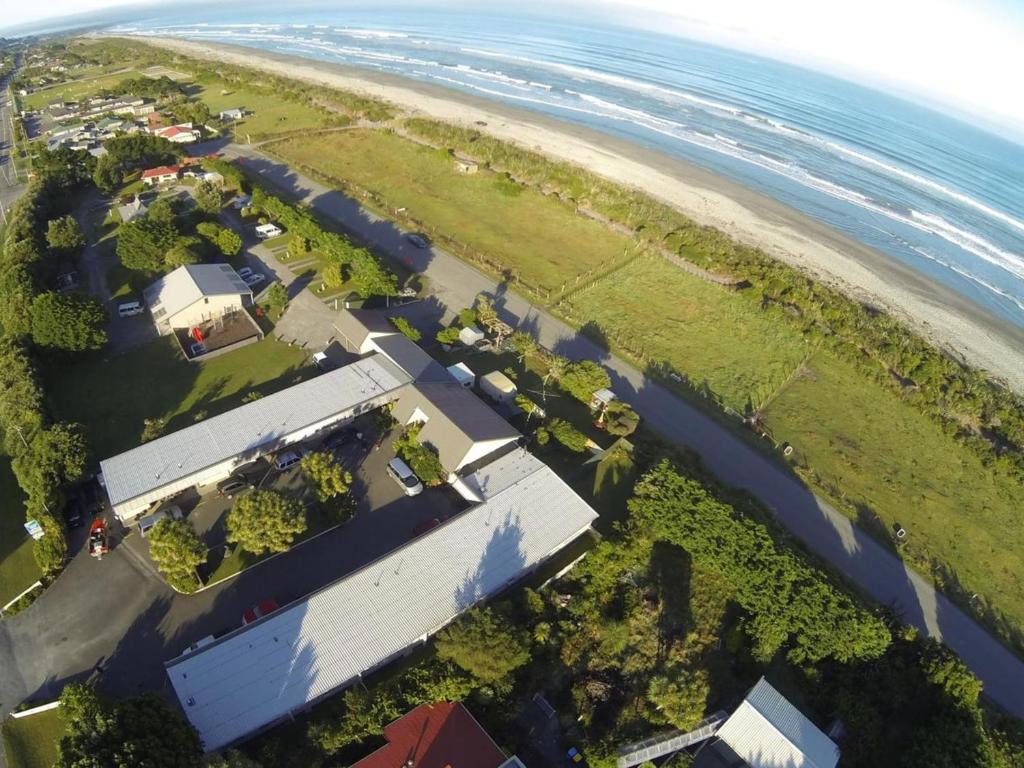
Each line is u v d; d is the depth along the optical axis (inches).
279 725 1630.2
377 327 2967.5
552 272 3907.5
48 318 2667.3
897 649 1920.5
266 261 3710.6
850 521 2519.7
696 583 2151.8
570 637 1895.9
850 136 7829.7
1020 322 4185.5
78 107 6638.8
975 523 2608.3
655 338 3408.0
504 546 2052.2
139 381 2746.1
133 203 4163.4
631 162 5797.2
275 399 2527.1
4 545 2050.9
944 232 5388.8
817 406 3093.0
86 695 1476.4
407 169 5132.9
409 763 1514.5
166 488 2121.1
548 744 1679.4
